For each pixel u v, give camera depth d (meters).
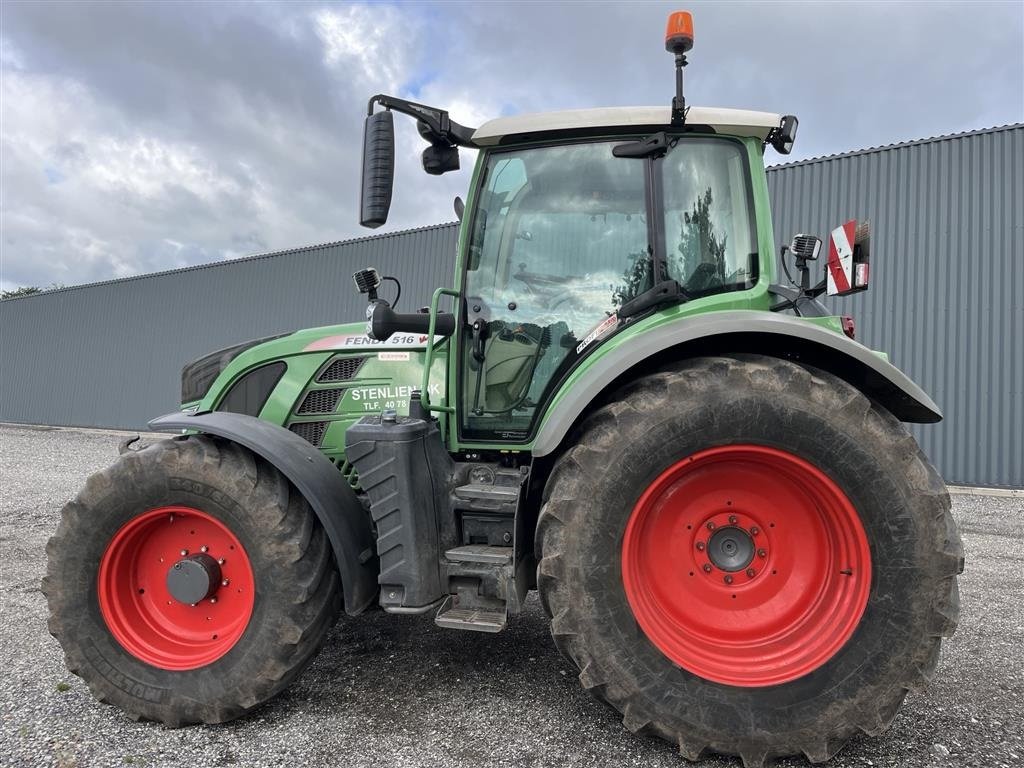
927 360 8.03
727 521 2.28
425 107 2.60
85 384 17.27
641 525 2.23
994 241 7.74
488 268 2.74
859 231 2.58
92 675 2.38
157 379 15.97
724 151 2.65
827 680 2.04
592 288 2.66
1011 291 7.65
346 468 3.07
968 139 7.89
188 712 2.32
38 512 6.27
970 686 2.65
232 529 2.39
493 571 2.38
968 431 7.81
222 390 3.22
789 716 2.03
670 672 2.09
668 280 2.57
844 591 2.12
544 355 2.68
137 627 2.48
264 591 2.35
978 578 4.26
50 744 2.22
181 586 2.42
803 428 2.08
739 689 2.07
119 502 2.43
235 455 2.47
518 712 2.42
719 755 2.14
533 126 2.61
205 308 15.20
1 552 4.83
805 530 2.24
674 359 2.38
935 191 8.05
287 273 13.98
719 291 2.62
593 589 2.13
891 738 2.25
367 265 12.90
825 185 8.64
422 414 2.61
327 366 3.15
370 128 2.41
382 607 2.38
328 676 2.72
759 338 2.27
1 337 19.20
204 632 2.50
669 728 2.08
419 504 2.40
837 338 2.16
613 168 2.66
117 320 16.72
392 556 2.38
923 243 8.09
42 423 18.17
